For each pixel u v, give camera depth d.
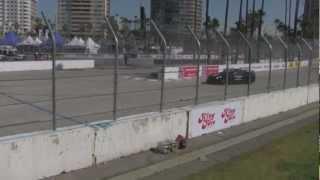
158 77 36.56
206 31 35.56
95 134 13.34
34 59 47.03
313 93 30.39
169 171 13.55
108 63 33.22
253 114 22.91
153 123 15.66
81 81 36.09
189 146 16.62
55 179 11.96
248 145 17.61
